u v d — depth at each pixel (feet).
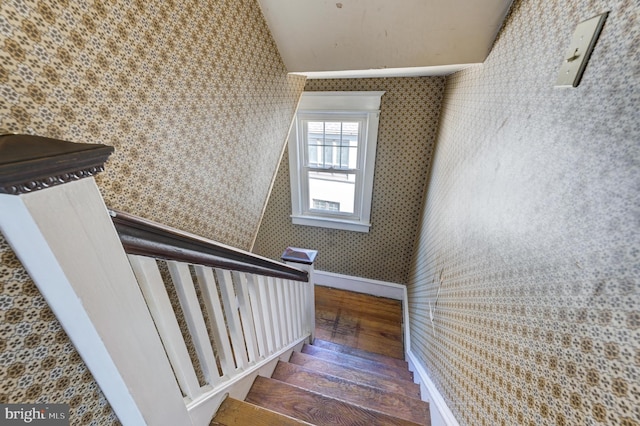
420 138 8.39
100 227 1.69
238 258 3.33
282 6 4.16
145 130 2.60
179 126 3.00
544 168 2.29
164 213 2.95
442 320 5.05
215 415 3.42
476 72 4.47
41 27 1.71
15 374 1.57
